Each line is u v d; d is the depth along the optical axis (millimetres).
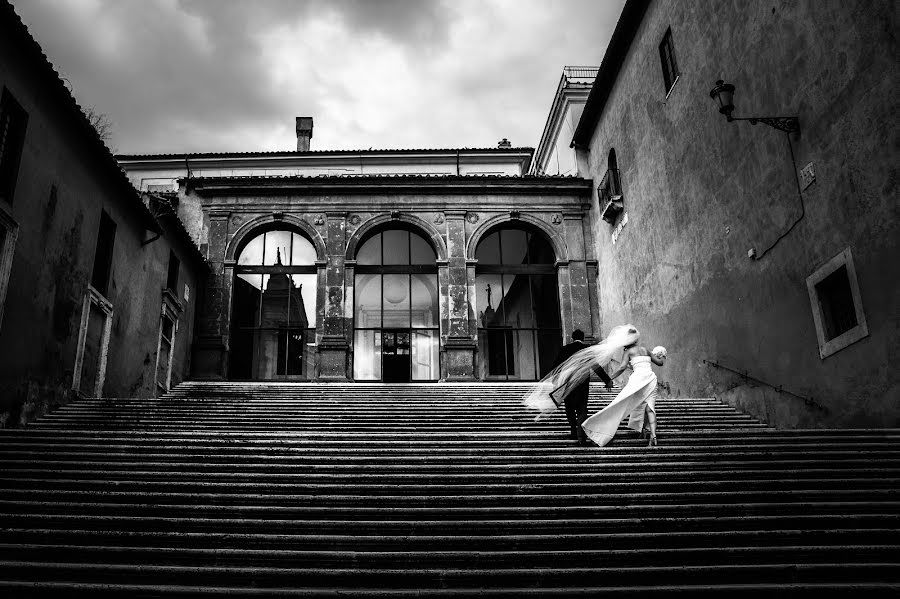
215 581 4758
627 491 6371
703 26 13320
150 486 6480
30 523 5633
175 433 8453
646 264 16438
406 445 8047
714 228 12977
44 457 7434
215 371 18969
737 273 12117
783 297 10742
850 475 6508
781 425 10734
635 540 5254
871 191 8719
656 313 15789
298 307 20047
